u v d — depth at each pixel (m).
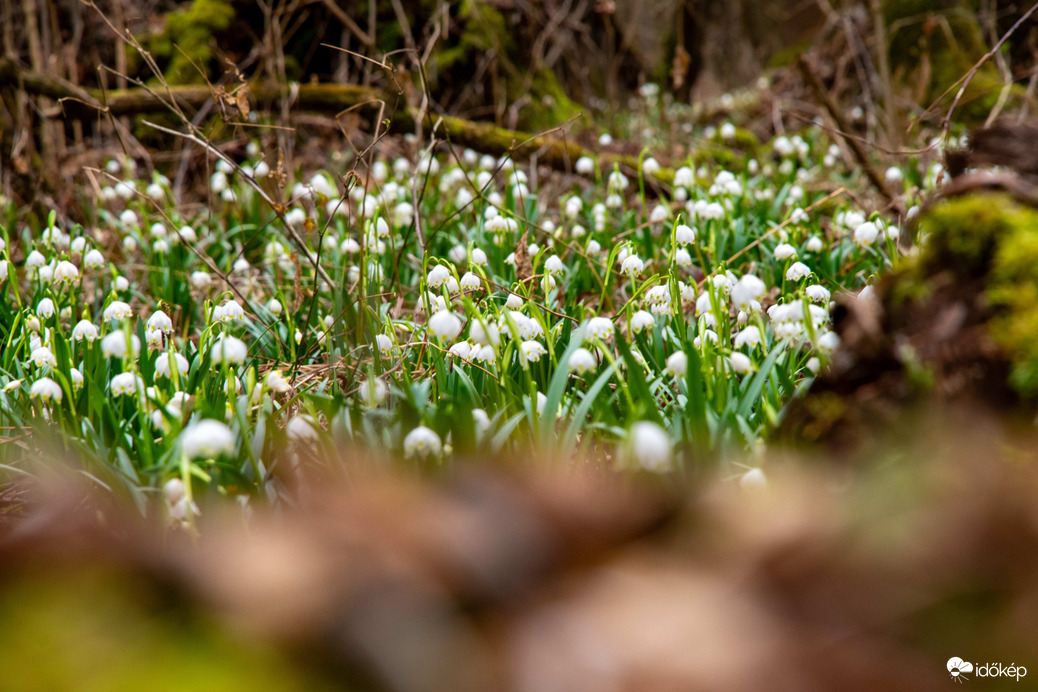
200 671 1.28
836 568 1.57
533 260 3.06
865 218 3.12
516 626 1.41
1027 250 2.13
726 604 1.44
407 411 2.28
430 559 1.50
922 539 1.67
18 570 1.46
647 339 2.61
